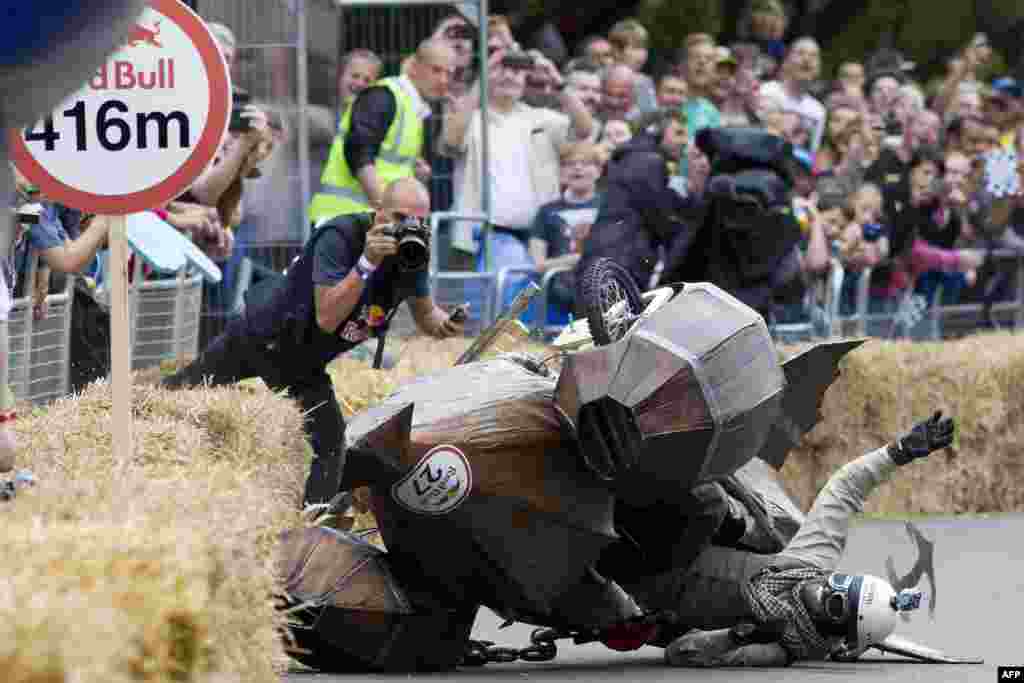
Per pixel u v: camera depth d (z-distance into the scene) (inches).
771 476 1031.0
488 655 935.7
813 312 1934.1
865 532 1531.7
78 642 437.1
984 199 2316.7
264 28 1648.6
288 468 997.2
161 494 641.6
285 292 1028.5
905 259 2146.9
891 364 1653.5
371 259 990.4
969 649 967.6
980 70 2583.7
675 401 847.7
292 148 1648.6
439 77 1649.9
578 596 901.2
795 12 2881.4
